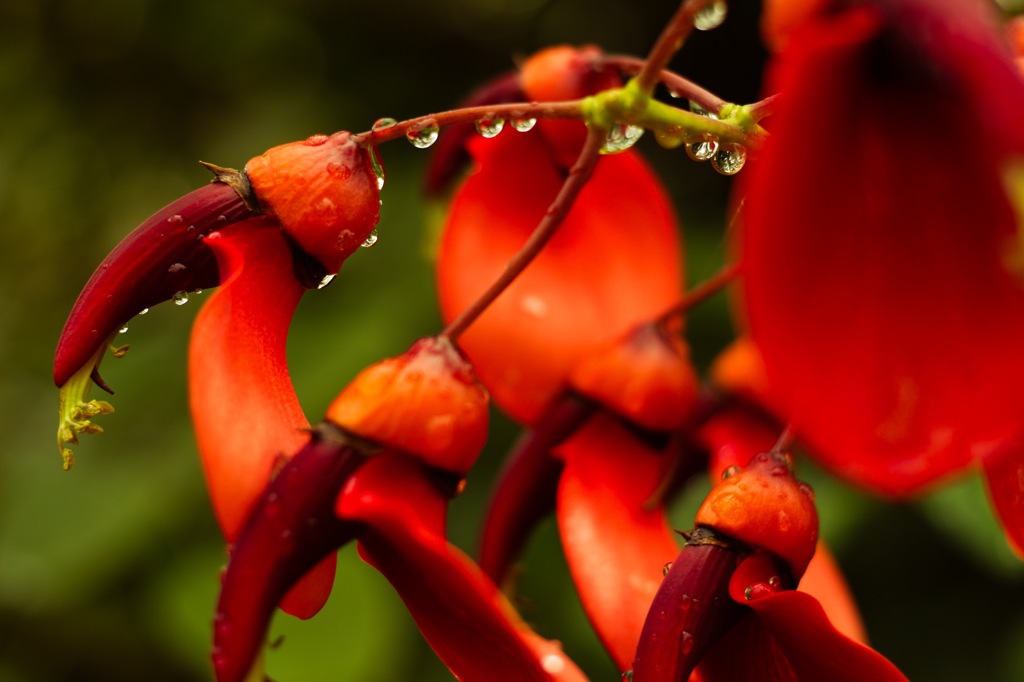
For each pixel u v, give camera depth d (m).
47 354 0.78
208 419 0.32
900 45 0.30
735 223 0.30
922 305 0.30
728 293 0.54
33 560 0.54
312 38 0.78
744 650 0.32
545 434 0.36
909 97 0.30
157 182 0.79
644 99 0.33
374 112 0.75
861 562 0.56
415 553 0.31
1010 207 0.30
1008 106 0.28
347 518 0.32
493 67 0.78
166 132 0.79
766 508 0.32
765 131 0.33
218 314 0.32
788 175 0.29
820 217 0.29
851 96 0.30
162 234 0.33
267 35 0.78
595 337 0.37
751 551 0.32
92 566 0.54
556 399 0.36
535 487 0.36
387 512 0.31
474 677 0.32
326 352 0.53
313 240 0.33
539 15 0.80
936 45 0.29
